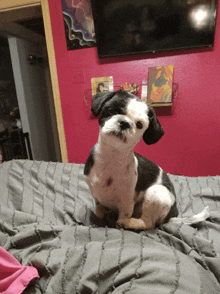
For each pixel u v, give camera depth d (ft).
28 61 10.61
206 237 2.95
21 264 2.50
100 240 2.71
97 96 2.75
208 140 6.56
